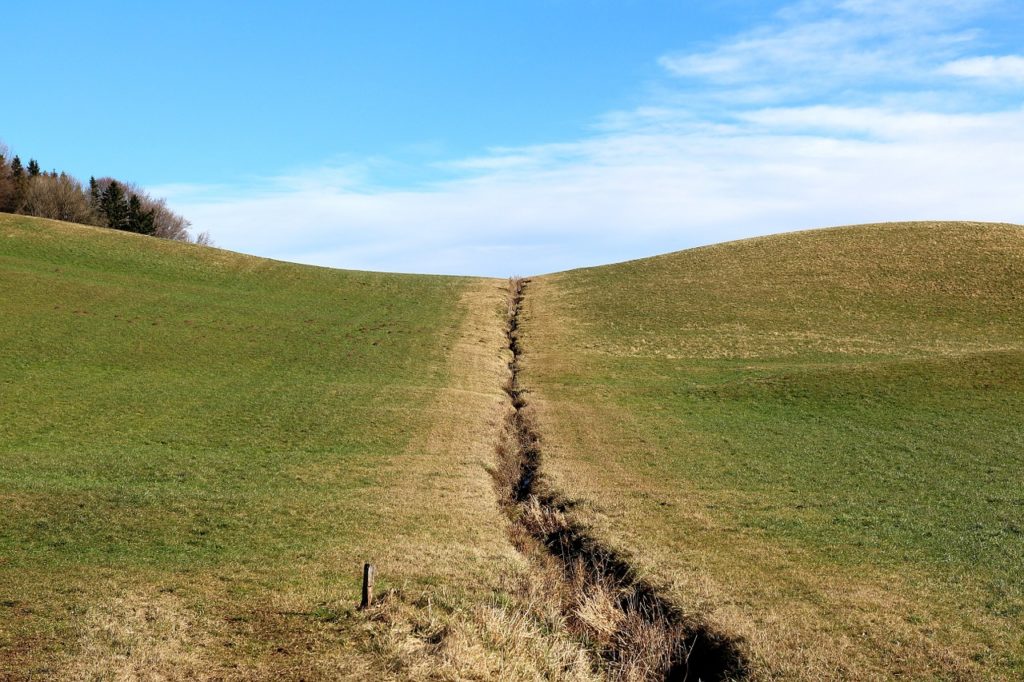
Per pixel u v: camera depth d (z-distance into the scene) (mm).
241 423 33312
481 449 30641
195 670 12719
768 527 21047
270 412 35219
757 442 31062
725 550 19391
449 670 13000
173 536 19734
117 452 28438
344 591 16250
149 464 27000
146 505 22203
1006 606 15500
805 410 36125
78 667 12406
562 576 18766
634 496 24281
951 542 19328
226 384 40500
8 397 35312
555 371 46562
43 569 16906
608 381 44344
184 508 22109
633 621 16000
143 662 12789
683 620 15758
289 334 52500
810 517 21797
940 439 29922
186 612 14867
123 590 15758
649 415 36531
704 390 41125
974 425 31547
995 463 26469
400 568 17828
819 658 13695
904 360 42531
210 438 31016
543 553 20594
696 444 31000
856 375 40188
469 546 19922
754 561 18562
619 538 20422
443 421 34500
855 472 26406
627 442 31453
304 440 31047
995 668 13195
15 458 26984
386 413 35469
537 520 22875
